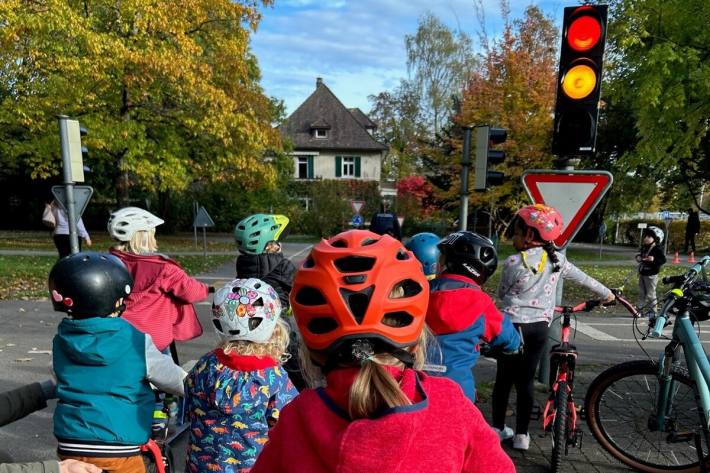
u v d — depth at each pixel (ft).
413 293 4.71
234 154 64.75
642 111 33.30
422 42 156.15
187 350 20.74
